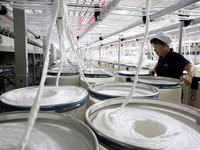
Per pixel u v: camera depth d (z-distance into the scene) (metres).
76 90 1.12
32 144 0.49
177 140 0.51
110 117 0.66
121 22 1.95
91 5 1.26
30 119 0.29
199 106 1.86
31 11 1.88
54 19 0.37
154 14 1.40
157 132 0.61
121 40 3.85
